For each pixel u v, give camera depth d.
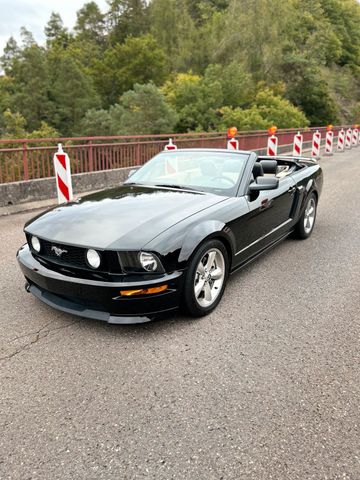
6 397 2.51
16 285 4.14
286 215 5.05
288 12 39.78
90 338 3.17
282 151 19.58
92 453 2.10
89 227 3.19
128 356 2.93
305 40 46.47
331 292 4.07
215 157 4.47
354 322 3.47
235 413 2.38
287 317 3.54
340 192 9.82
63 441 2.17
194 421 2.32
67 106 46.25
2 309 3.62
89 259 2.99
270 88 35.34
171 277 3.03
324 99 39.81
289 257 5.09
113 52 47.12
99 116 33.16
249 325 3.39
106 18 72.38
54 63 51.25
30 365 2.82
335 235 6.11
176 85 33.81
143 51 45.00
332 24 64.56
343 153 21.14
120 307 2.97
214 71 31.94
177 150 4.89
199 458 2.06
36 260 3.43
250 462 2.04
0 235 5.94
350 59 64.38
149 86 29.69
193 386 2.61
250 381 2.67
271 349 3.04
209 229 3.30
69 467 2.01
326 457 2.08
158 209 3.45
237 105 31.67
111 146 9.84
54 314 3.54
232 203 3.79
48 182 8.35
